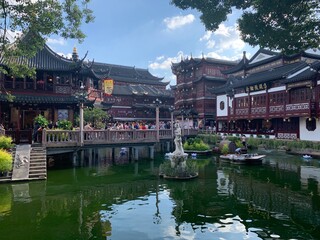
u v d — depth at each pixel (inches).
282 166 948.0
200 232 391.2
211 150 1312.7
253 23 414.9
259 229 398.6
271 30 415.8
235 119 1844.2
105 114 1461.6
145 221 435.5
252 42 448.8
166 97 3011.8
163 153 1365.7
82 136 886.4
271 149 1380.4
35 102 1123.3
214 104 2417.6
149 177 771.4
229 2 423.2
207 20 445.1
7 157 685.9
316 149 1145.4
